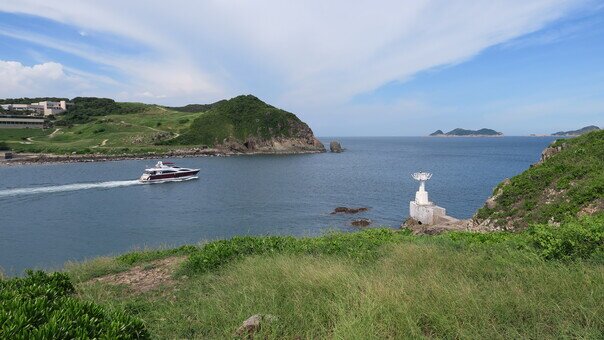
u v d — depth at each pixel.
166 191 49.06
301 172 72.00
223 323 4.82
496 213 17.28
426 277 5.82
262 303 5.26
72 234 28.48
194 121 136.12
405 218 33.19
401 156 119.50
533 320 4.22
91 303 3.86
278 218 33.56
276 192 47.75
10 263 21.73
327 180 59.44
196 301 5.89
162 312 5.52
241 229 29.91
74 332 3.20
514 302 4.64
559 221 13.92
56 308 3.69
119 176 64.25
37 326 3.31
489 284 5.45
